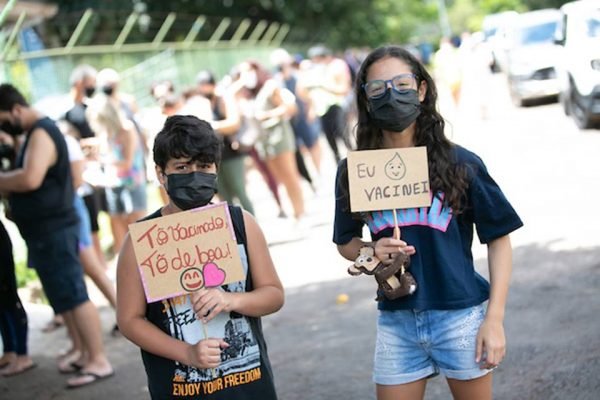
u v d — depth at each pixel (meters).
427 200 3.07
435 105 3.17
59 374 6.39
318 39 40.53
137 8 30.97
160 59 20.66
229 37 31.83
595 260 7.08
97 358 6.12
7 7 6.92
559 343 5.38
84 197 8.48
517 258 7.59
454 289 3.04
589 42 14.05
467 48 18.95
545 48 19.30
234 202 10.31
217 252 3.01
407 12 59.75
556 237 8.04
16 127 5.61
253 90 10.39
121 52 19.11
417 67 3.14
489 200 3.07
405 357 3.12
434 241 3.07
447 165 3.07
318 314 7.09
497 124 17.48
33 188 5.56
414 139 3.19
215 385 3.03
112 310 8.14
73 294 5.91
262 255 3.15
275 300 3.11
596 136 13.54
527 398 4.67
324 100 13.05
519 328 5.78
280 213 11.77
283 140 10.50
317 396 5.20
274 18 38.47
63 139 5.75
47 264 5.82
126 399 5.67
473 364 3.04
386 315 3.15
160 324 3.05
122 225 8.76
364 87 3.17
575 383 4.75
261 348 3.11
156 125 9.23
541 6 48.75
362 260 3.07
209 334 3.03
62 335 7.54
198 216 3.00
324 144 20.28
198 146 2.94
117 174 8.49
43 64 15.21
